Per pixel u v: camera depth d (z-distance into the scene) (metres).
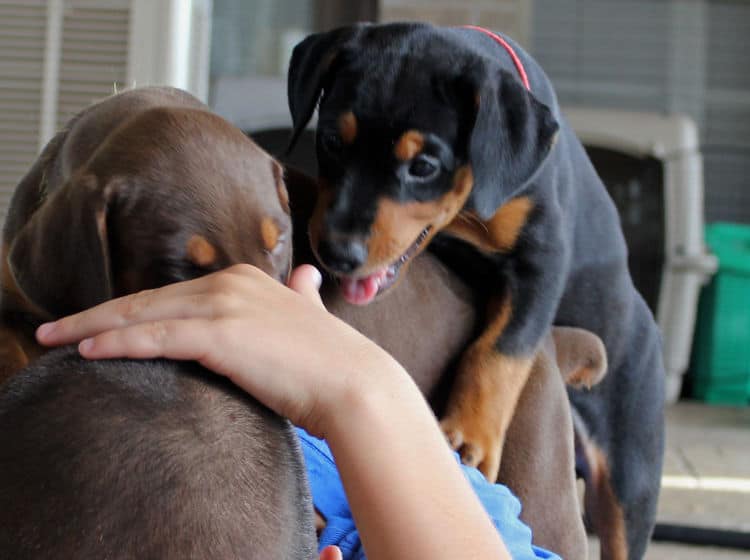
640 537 2.34
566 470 1.85
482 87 1.78
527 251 1.89
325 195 1.75
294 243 1.76
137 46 1.80
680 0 6.00
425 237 1.81
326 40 1.92
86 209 1.14
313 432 0.81
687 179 4.82
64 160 1.37
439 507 0.78
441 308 1.84
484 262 1.92
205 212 1.15
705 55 6.04
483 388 1.78
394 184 1.74
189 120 1.25
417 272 1.84
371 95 1.77
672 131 4.83
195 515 0.65
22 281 1.16
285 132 3.78
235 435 0.72
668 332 4.95
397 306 1.77
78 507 0.63
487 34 2.08
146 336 0.77
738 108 6.09
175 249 1.13
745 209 6.21
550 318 1.92
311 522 0.75
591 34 6.01
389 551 0.77
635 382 2.32
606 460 2.30
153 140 1.21
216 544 0.65
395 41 1.85
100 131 1.36
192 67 1.91
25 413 0.68
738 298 5.32
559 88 6.05
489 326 1.87
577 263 2.20
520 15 5.96
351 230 1.68
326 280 1.70
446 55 1.84
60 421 0.67
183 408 0.72
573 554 1.84
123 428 0.68
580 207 2.21
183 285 0.86
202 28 1.93
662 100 6.07
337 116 1.79
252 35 5.64
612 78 6.05
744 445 4.35
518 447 1.79
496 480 1.78
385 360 0.84
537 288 1.89
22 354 1.24
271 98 3.83
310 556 0.73
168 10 1.79
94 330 0.80
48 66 1.82
